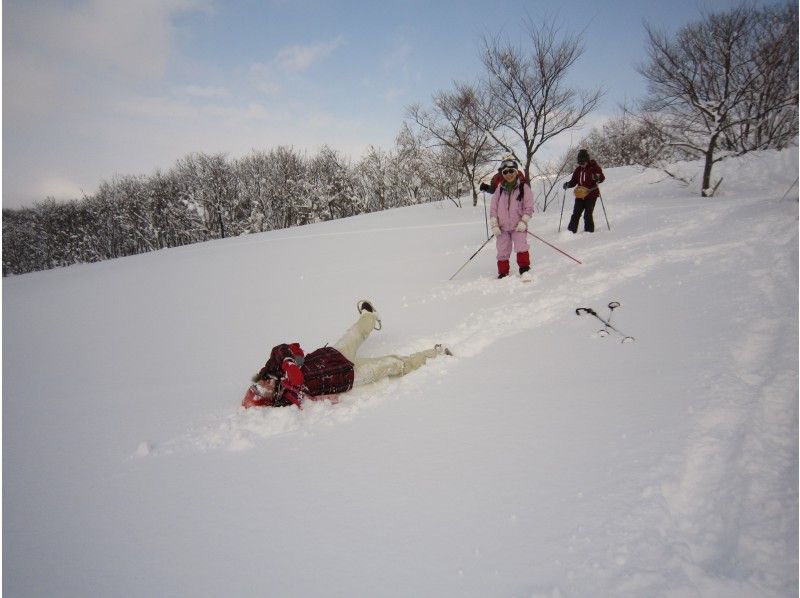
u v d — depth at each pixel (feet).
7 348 21.63
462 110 50.06
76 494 8.92
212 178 146.72
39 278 49.85
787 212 22.25
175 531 7.53
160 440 10.81
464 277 23.47
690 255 18.60
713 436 7.75
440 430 9.55
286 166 143.64
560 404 9.81
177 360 17.16
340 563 6.42
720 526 6.12
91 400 14.12
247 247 47.09
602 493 6.96
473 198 55.06
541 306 16.62
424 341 15.20
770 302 12.52
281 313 21.68
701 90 37.55
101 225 163.53
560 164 51.42
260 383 11.57
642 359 11.21
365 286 24.44
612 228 28.37
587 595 5.38
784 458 7.04
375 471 8.46
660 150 44.70
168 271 38.63
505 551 6.20
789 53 35.09
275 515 7.63
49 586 6.61
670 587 5.31
